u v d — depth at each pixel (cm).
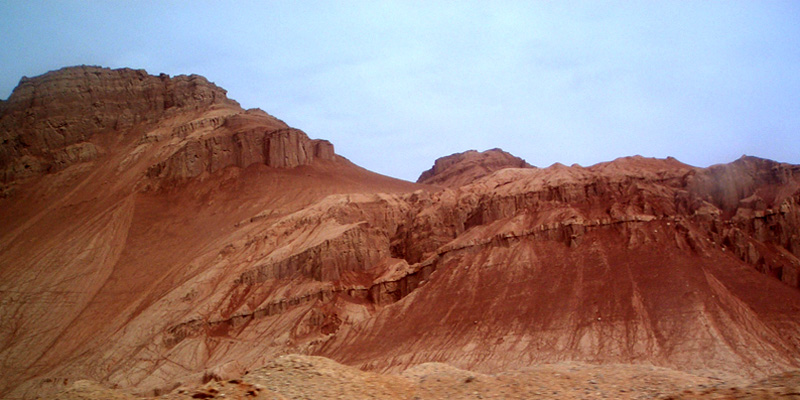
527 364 7700
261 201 17262
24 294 14412
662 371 3008
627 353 7506
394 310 10012
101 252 15875
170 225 16938
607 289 8656
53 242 16550
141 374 10556
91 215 17838
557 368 3180
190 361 10638
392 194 15250
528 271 9562
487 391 2925
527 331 8388
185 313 12019
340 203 14138
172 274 14125
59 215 18450
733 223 9525
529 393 2839
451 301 9594
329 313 10862
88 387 3127
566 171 11600
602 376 2991
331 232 12719
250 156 19338
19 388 10969
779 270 8731
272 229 13938
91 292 14512
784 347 7238
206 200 17838
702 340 7400
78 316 13688
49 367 11919
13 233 17888
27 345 12850
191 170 18938
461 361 8150
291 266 12181
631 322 7969
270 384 2973
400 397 2942
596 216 10119
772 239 9331
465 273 10062
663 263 8856
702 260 8919
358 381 3059
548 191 10994
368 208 14300
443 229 12725
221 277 12912
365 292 11506
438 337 8919
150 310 12350
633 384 2844
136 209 17538
